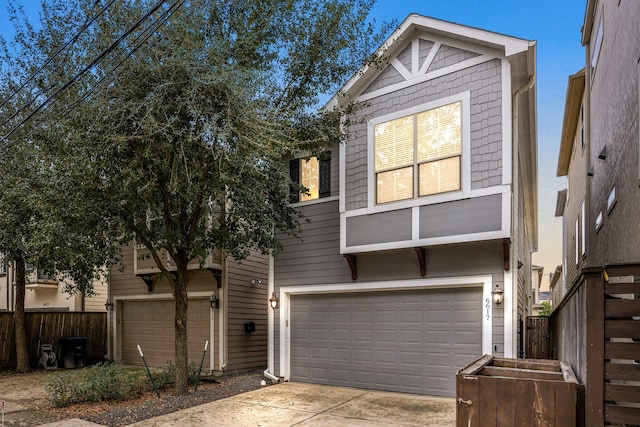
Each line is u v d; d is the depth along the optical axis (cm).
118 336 1230
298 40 767
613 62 576
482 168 699
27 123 704
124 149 620
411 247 743
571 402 285
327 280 866
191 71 608
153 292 1164
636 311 267
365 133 824
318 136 789
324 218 886
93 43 639
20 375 1023
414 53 791
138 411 648
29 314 1150
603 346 272
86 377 751
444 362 733
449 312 739
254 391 789
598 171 704
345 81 820
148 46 616
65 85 591
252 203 724
